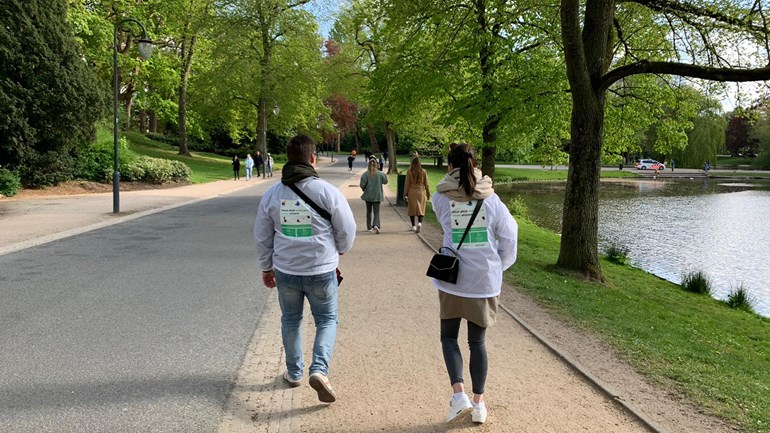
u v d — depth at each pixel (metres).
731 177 56.75
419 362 4.46
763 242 17.50
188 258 8.63
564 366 4.51
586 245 9.69
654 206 28.28
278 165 51.34
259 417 3.48
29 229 11.08
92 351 4.55
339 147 88.75
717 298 11.16
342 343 4.92
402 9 15.44
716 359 5.50
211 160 42.47
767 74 7.82
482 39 14.86
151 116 58.50
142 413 3.48
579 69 8.89
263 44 36.47
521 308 6.51
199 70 43.03
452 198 3.42
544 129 16.52
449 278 3.33
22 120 17.67
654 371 4.55
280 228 3.67
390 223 13.98
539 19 15.39
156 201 17.50
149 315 5.60
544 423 3.47
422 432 3.32
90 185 20.77
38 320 5.35
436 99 17.53
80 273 7.43
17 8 17.52
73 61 19.31
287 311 3.84
